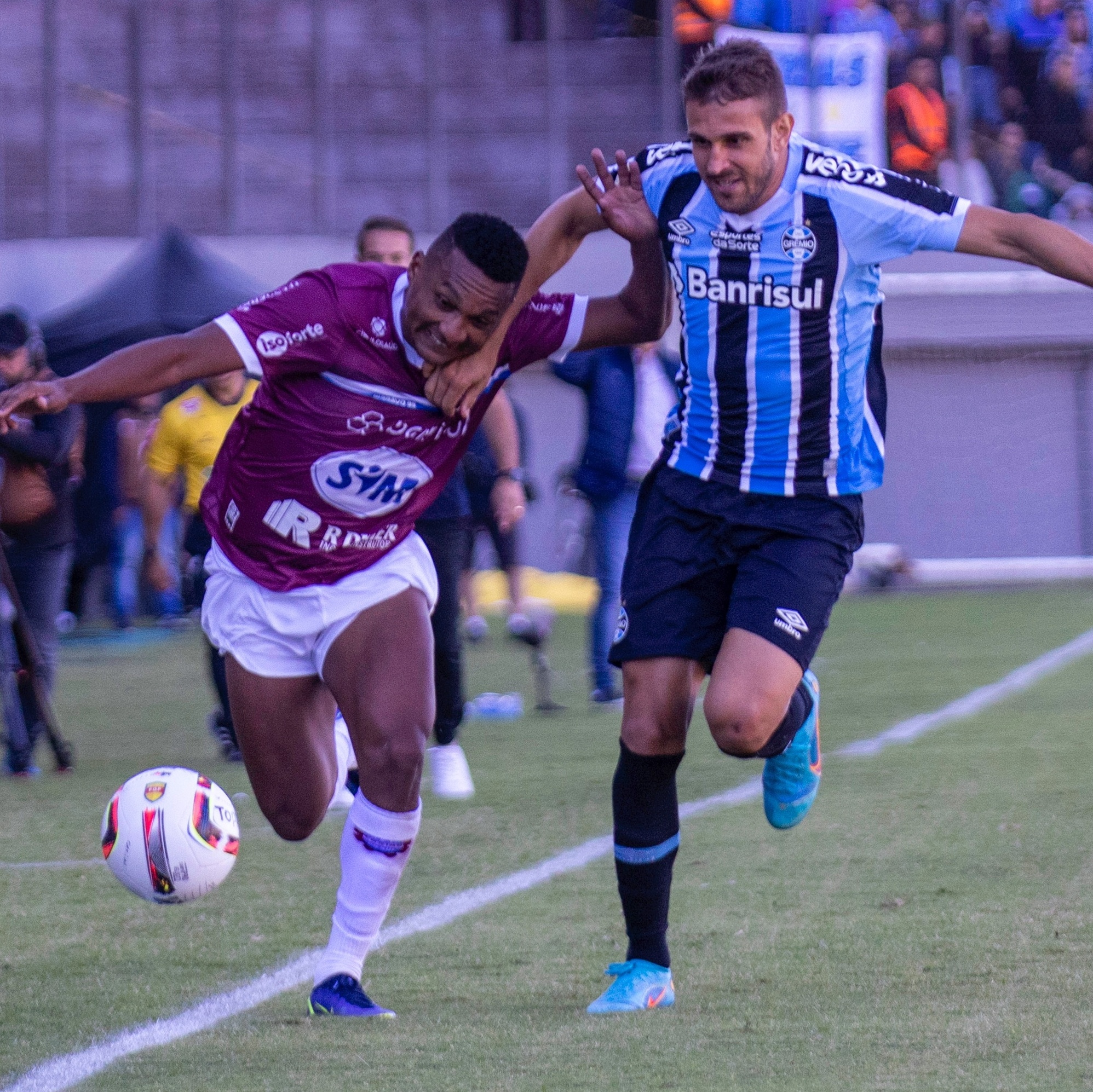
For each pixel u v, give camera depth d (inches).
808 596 527.5
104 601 2464.3
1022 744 1048.2
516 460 1051.9
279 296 511.5
